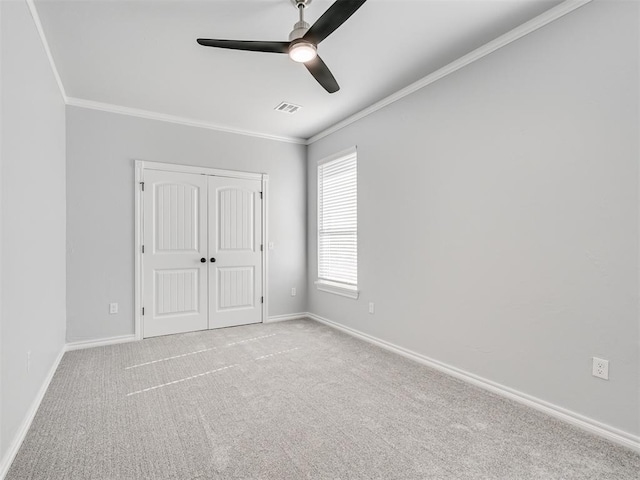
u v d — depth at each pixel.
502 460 1.72
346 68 2.87
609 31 1.88
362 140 3.79
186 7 2.10
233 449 1.81
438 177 2.91
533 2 2.06
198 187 4.11
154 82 3.09
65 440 1.88
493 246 2.48
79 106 3.45
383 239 3.51
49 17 2.17
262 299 4.54
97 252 3.54
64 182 3.30
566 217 2.07
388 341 3.44
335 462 1.70
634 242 1.80
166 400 2.35
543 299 2.19
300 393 2.47
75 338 3.43
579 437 1.92
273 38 2.45
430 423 2.07
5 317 1.63
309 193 4.85
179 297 3.99
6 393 1.65
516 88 2.33
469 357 2.66
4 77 1.62
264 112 3.84
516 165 2.33
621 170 1.85
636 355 1.80
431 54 2.65
